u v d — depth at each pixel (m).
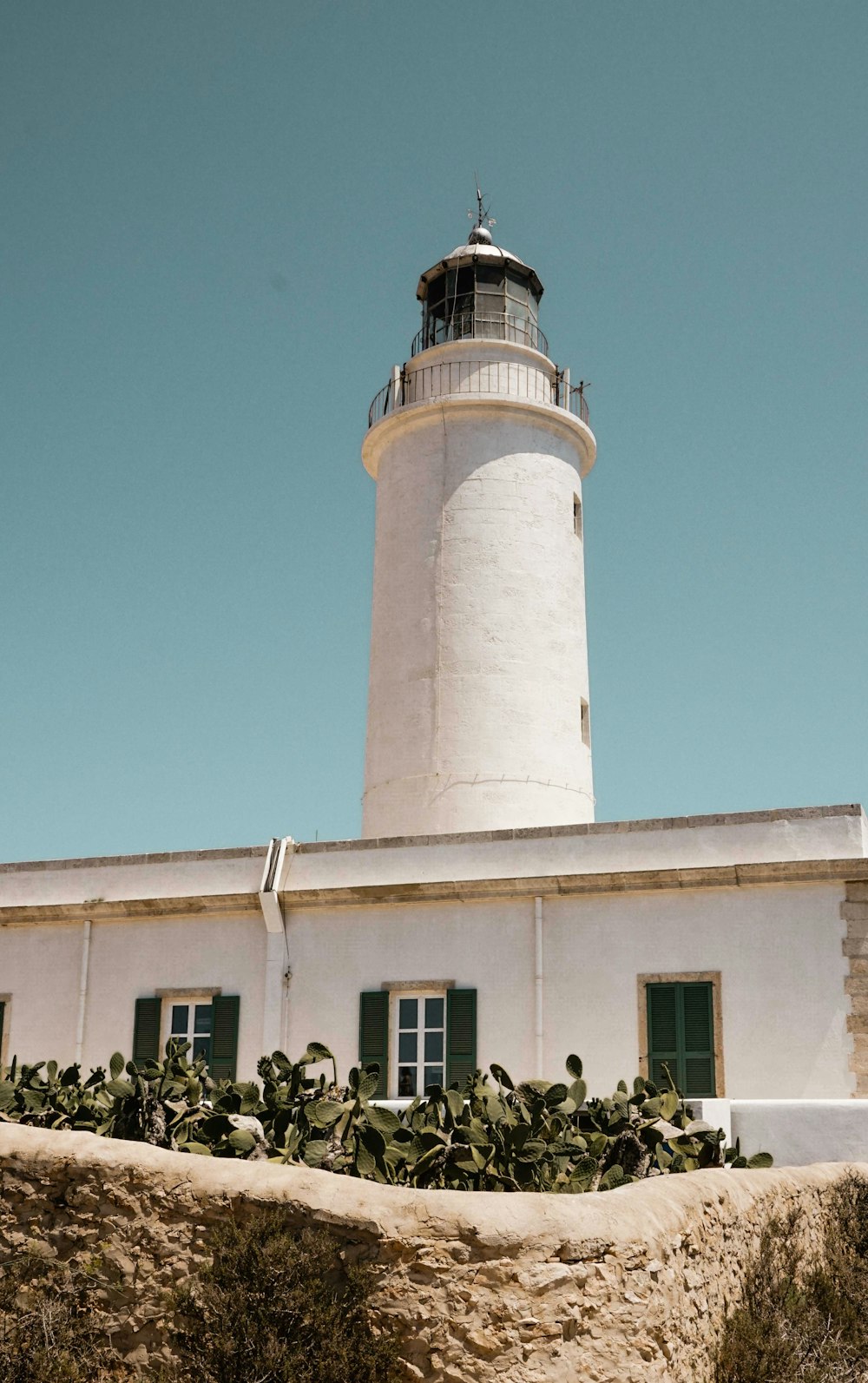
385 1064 18.61
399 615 24.77
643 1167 10.50
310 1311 6.75
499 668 23.77
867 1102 14.53
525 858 18.83
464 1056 18.17
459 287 27.14
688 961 17.52
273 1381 6.56
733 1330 8.30
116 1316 7.34
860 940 16.78
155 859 21.02
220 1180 7.48
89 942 20.92
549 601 24.61
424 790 23.38
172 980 20.28
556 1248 6.93
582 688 24.91
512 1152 9.27
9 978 21.31
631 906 17.98
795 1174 11.08
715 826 17.95
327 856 19.95
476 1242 6.88
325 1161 9.38
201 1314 6.94
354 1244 7.02
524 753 23.38
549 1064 17.78
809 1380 8.36
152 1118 9.99
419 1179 9.21
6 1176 7.91
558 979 18.05
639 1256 7.22
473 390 25.59
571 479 26.14
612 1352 6.88
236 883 20.27
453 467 25.19
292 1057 19.12
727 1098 16.02
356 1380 6.59
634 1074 17.34
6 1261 7.67
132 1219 7.54
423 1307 6.80
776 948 17.14
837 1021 16.66
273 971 19.55
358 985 19.08
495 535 24.64
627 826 18.41
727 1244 8.73
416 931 19.00
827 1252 10.64
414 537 25.09
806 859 17.31
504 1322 6.73
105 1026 20.45
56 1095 11.02
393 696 24.33
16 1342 7.23
